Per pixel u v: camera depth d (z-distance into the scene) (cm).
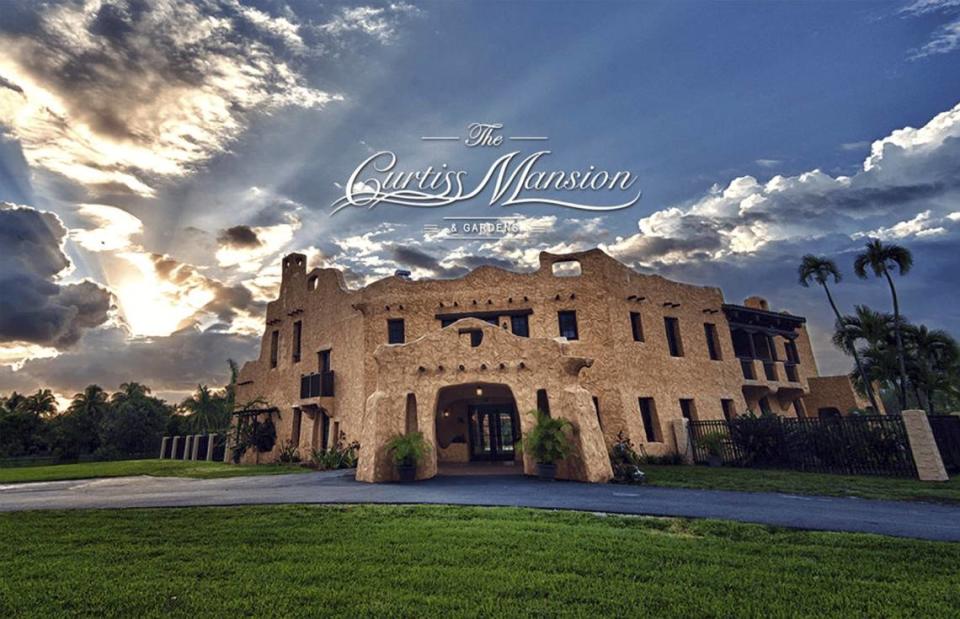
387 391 1739
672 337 2716
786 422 1988
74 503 1229
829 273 2995
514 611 523
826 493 1287
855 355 2942
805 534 838
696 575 633
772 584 602
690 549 754
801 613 520
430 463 1677
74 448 6456
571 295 2462
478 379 1731
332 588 598
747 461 2055
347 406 2473
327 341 2775
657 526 915
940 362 2727
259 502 1171
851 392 3294
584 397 1652
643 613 518
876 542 782
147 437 6359
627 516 994
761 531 859
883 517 977
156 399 7650
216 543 812
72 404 7162
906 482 1498
